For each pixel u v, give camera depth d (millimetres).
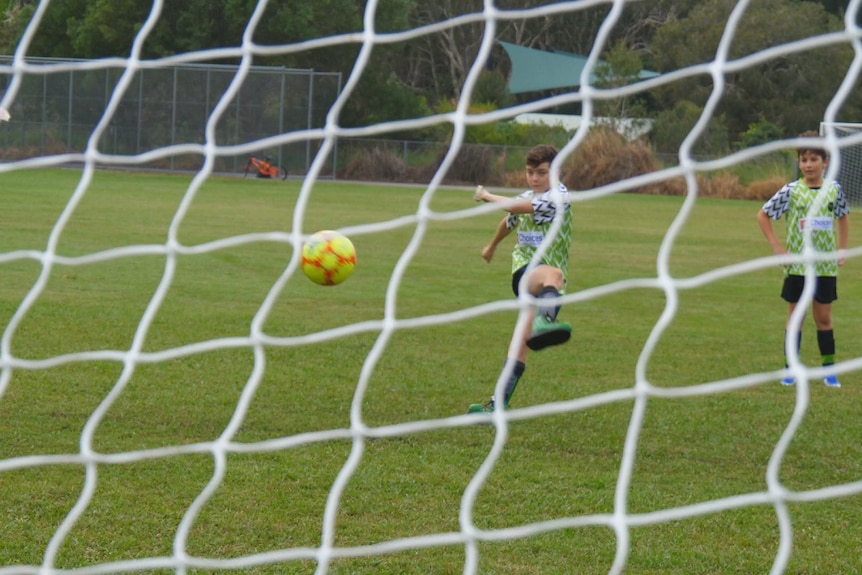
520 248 13500
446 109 84000
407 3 87938
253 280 25672
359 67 6285
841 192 15750
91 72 74000
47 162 6508
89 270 26109
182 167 74375
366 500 9859
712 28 84438
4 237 32125
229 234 36344
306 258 11508
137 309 20734
